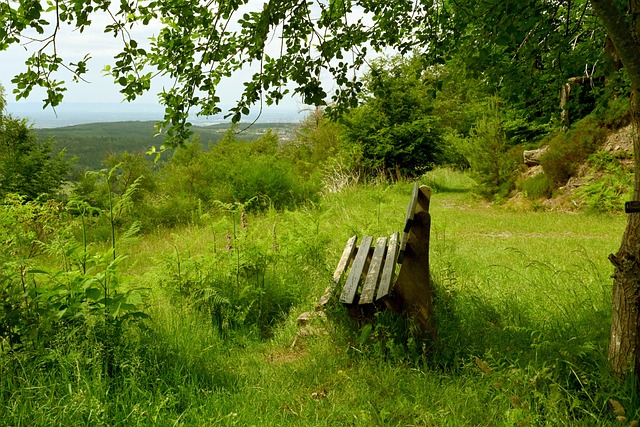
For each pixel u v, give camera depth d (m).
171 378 3.49
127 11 3.00
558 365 3.25
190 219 15.95
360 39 4.06
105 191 15.05
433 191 23.22
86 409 2.88
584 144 15.68
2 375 3.13
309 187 18.31
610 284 5.38
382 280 4.22
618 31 3.01
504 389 3.10
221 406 3.21
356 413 3.15
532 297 5.15
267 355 4.43
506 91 4.38
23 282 3.60
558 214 14.44
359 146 24.77
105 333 3.58
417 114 25.19
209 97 3.67
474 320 4.37
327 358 3.93
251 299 5.27
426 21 4.36
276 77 3.56
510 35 3.30
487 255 8.10
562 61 4.62
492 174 17.91
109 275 3.92
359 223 8.09
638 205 3.08
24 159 17.09
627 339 3.14
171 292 5.29
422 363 3.74
